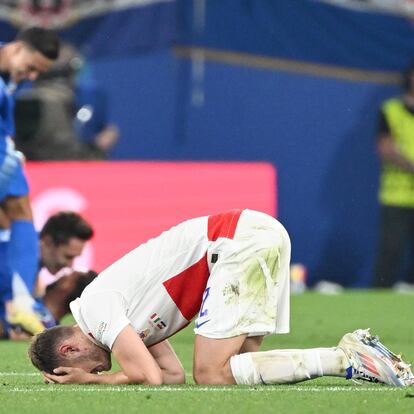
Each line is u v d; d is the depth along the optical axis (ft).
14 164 112.57
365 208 199.00
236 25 176.65
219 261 68.69
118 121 193.57
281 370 67.51
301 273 193.88
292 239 194.49
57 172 169.17
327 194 196.65
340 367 67.36
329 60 183.83
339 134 196.85
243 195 176.65
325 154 196.34
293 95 194.49
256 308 68.23
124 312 68.13
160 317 69.05
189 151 189.47
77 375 68.69
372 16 186.60
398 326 134.82
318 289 195.31
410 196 195.31
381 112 194.39
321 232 196.75
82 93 186.39
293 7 180.96
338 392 64.90
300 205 195.11
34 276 114.32
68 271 116.26
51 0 184.24
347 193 197.77
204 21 173.88
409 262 202.59
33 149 180.14
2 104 110.63
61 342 68.69
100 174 171.22
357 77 196.03
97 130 187.42
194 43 173.27
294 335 122.42
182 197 175.11
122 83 193.06
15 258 113.39
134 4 176.65
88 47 182.19
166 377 71.31
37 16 184.96
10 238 113.60
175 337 121.49
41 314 114.21
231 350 67.97
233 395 63.52
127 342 67.26
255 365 67.77
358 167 198.08
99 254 170.09
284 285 70.54
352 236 198.70
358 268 199.72
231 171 176.55
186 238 69.67
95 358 69.00
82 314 68.39
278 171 194.08
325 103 195.93
